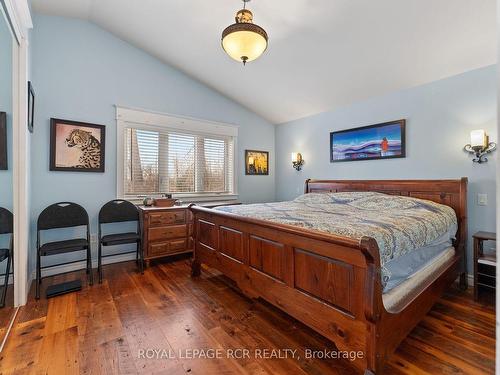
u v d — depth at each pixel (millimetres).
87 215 2887
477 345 1661
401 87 3033
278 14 2398
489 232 2457
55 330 1810
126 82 3342
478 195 2535
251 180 4602
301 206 2922
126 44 3348
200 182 4055
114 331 1802
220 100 4211
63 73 2904
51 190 2844
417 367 1463
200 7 2527
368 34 2396
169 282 2682
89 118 3074
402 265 1668
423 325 1894
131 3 2650
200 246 2791
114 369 1440
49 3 2650
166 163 3717
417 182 2848
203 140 4078
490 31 2109
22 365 1465
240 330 1827
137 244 3178
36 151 2746
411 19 2145
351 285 1364
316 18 2355
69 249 2498
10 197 2471
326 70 3045
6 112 2414
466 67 2533
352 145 3586
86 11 2865
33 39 2709
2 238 2521
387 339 1342
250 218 2027
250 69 3389
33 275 2725
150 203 3371
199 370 1438
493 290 2408
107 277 2809
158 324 1895
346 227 1612
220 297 2342
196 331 1812
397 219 1942
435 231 2023
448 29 2154
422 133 2904
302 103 3893
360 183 3363
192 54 3334
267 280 1923
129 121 3357
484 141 2416
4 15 1812
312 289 1585
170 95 3701
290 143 4570
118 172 3287
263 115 4633
